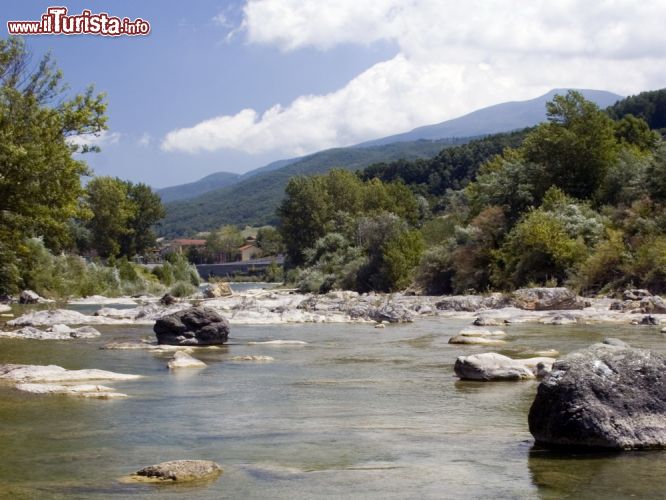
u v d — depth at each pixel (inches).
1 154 1131.3
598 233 2026.3
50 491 319.3
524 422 473.7
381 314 1504.7
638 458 367.9
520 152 2856.8
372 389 625.9
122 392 611.5
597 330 1147.9
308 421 482.9
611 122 2935.5
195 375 727.7
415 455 382.3
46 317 1449.3
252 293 3149.6
